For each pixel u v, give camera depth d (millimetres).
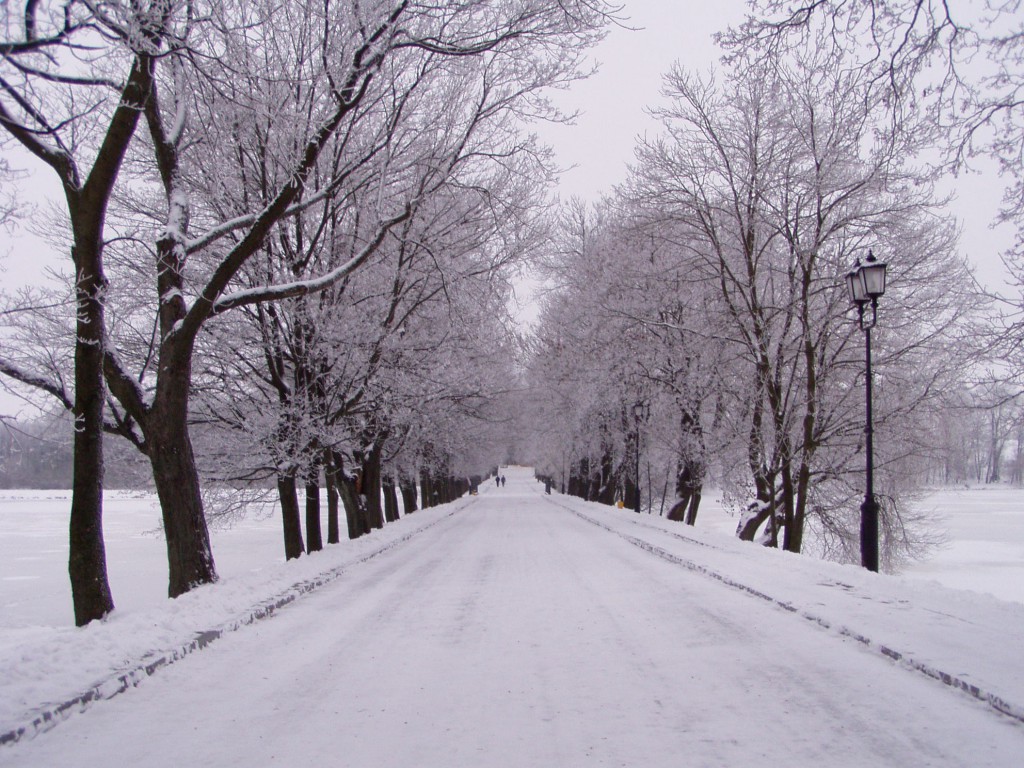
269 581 12695
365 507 27609
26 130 9719
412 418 24000
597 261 31328
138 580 21359
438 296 20609
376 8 12398
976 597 10094
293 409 17609
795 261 22891
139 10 8906
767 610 9984
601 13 12258
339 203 17359
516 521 33469
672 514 30000
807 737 5297
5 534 39906
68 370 15148
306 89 15406
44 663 7117
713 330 24703
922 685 6434
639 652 7930
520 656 7926
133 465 20797
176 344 12180
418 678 7164
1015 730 5344
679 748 5160
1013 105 9109
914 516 27969
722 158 23594
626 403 32312
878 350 23406
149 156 17250
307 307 17516
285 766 5008
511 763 4969
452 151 17094
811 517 28844
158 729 5805
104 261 17375
